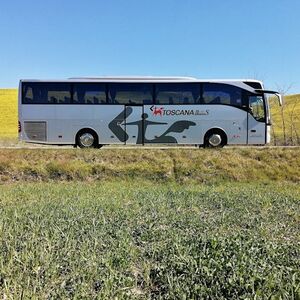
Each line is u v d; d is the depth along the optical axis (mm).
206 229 10258
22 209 12133
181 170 20500
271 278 6520
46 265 7320
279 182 20031
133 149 22484
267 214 12422
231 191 16719
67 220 10562
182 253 7895
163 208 12688
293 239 9727
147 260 7934
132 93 23891
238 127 23766
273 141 37688
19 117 23750
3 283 6703
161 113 23812
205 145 23891
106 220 10867
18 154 21250
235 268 6906
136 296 6430
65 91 23812
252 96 23828
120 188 17359
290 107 69562
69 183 19094
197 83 23875
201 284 6473
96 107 23828
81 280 6844
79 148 22922
